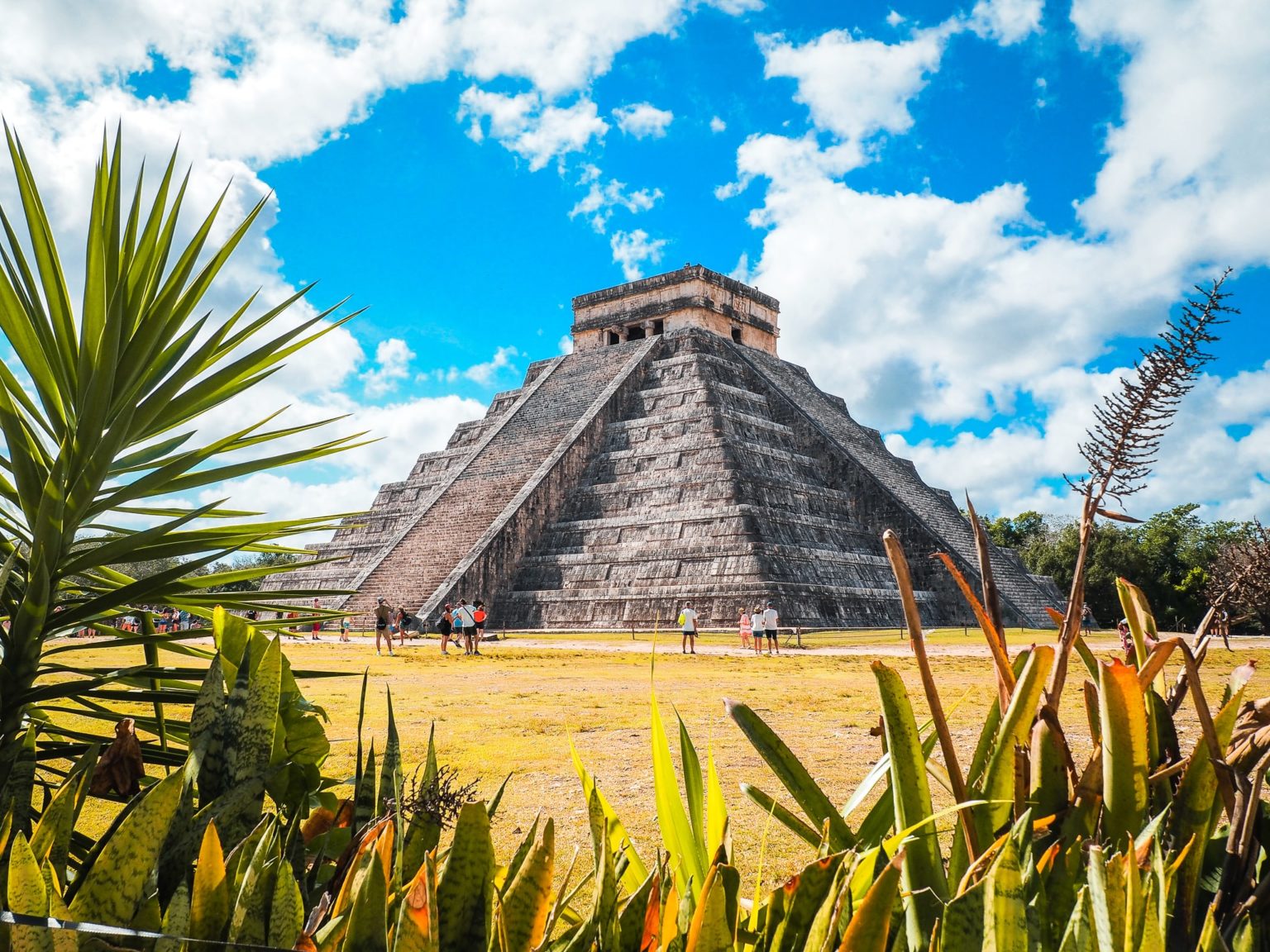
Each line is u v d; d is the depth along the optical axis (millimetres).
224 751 2172
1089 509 2152
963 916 1621
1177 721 10344
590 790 2225
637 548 44312
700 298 58281
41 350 3020
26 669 2682
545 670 21609
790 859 5703
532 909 1731
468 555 45469
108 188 3010
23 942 1365
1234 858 2012
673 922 1806
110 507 3006
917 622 2076
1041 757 2184
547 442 52688
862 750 9578
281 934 1631
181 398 3172
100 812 6254
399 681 18406
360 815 2375
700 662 24453
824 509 48344
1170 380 2014
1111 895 1602
